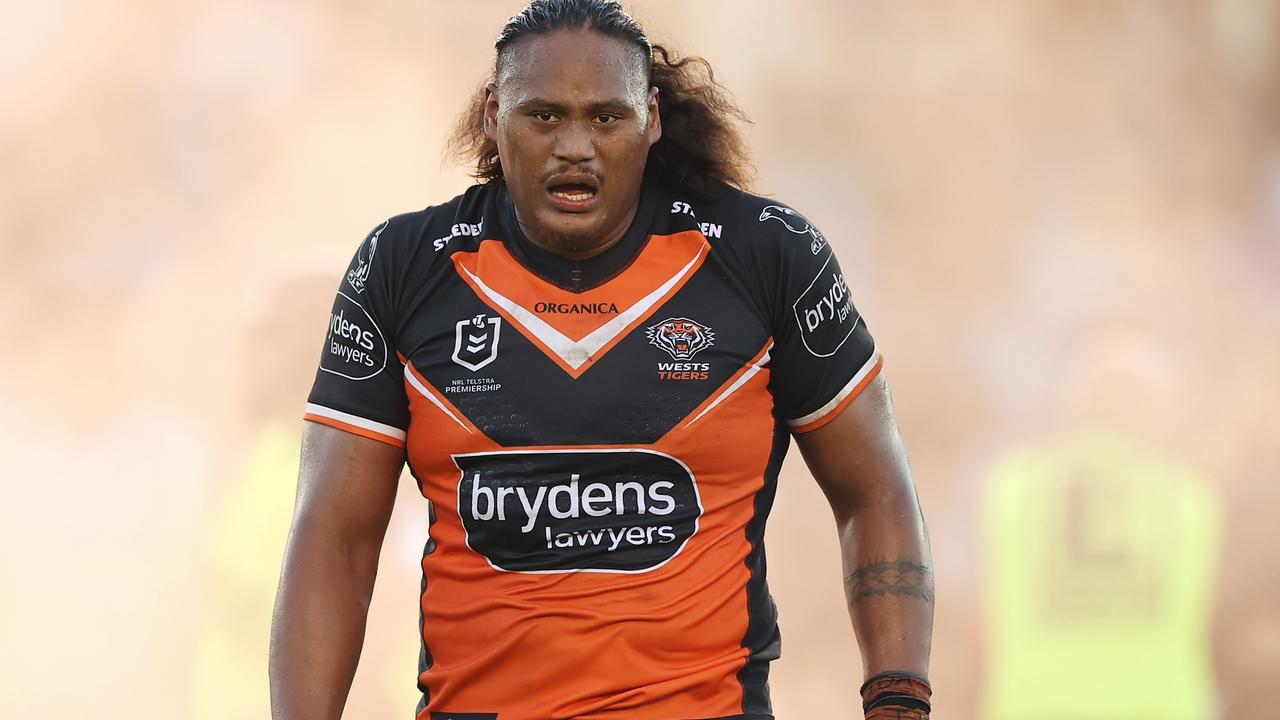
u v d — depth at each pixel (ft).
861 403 34.17
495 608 32.19
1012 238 157.79
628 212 33.55
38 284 147.95
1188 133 159.74
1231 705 96.58
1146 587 75.00
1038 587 75.77
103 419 137.28
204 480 118.73
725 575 32.53
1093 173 159.94
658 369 32.55
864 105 162.71
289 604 33.40
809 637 111.45
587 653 31.63
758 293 33.45
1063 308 152.35
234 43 158.20
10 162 152.25
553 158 32.01
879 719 32.63
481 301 33.14
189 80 156.56
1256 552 120.06
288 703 32.76
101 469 127.34
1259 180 158.51
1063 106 161.68
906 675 32.89
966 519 126.31
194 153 155.74
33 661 102.27
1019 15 163.02
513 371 32.55
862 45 163.73
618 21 32.71
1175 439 130.93
